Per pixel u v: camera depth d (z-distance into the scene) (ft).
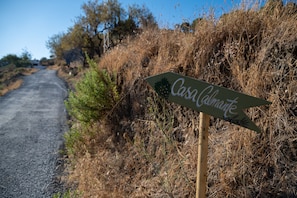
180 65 10.90
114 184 8.80
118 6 61.46
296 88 7.12
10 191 9.59
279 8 9.35
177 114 9.86
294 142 6.55
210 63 9.88
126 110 12.82
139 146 9.68
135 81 12.74
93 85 12.87
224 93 4.94
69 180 10.25
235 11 10.06
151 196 7.66
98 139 12.45
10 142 15.62
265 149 6.80
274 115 7.06
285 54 7.85
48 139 16.17
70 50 99.96
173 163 8.06
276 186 6.17
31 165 11.97
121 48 17.22
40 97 36.32
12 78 76.02
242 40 9.22
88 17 66.95
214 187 6.82
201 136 5.27
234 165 6.77
